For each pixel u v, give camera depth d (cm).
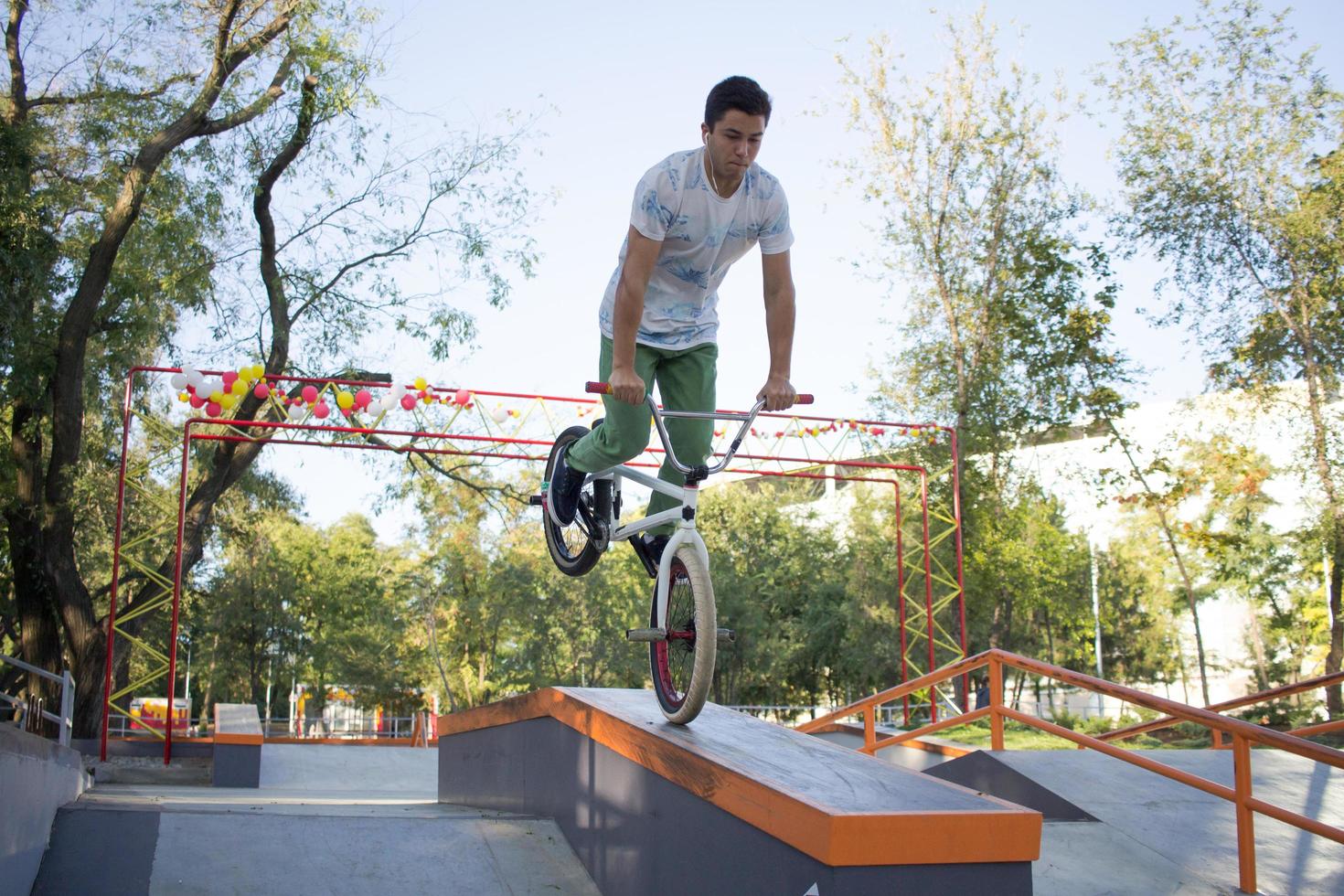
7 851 382
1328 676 702
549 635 3125
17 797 396
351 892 436
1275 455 2233
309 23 1603
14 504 1538
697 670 361
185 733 2109
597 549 441
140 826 481
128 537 1917
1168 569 3381
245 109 1620
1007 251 2320
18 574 1597
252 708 1503
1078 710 2834
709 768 342
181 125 1548
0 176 1359
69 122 1573
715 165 342
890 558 2930
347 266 1766
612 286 393
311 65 1578
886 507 2961
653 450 1515
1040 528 2536
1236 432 2127
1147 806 556
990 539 2264
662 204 343
